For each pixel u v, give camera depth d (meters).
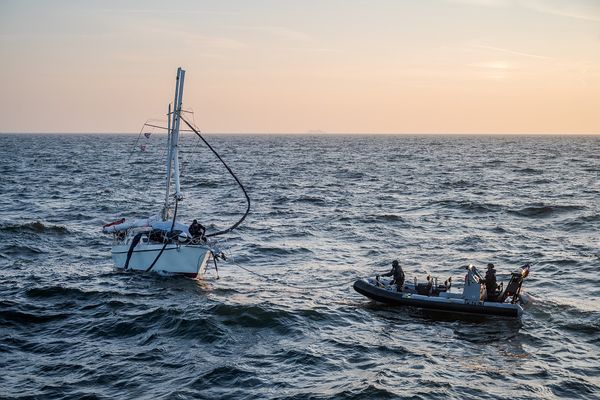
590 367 16.81
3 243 32.44
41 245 32.81
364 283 22.86
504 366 16.86
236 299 22.83
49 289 23.28
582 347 18.30
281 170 95.19
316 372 16.33
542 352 17.92
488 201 52.34
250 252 31.94
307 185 69.06
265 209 48.75
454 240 35.06
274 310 20.89
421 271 27.97
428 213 45.97
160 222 26.53
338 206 50.34
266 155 150.25
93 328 19.45
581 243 33.62
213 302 22.19
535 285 25.20
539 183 69.44
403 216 44.47
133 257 26.45
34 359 16.91
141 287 24.38
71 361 16.80
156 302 22.27
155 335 18.86
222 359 17.08
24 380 15.50
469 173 86.69
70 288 23.50
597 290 24.23
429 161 120.06
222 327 19.45
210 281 25.73
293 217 44.34
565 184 67.81
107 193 59.28
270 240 35.41
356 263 29.64
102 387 15.20
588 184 67.62
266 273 27.53
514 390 15.27
